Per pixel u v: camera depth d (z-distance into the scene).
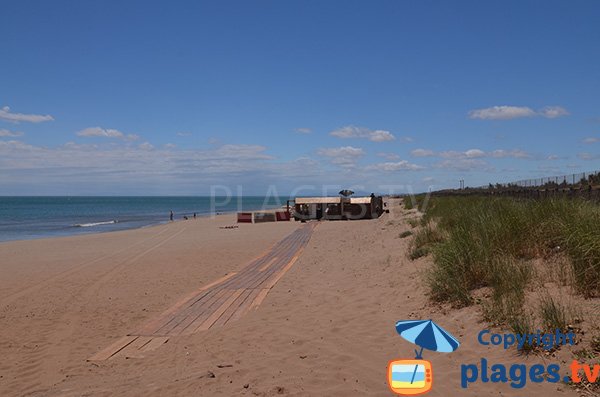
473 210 12.02
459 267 7.38
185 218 51.19
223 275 13.52
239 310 8.99
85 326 8.86
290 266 14.03
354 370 5.16
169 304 10.34
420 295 7.69
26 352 7.43
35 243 25.36
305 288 10.28
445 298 7.08
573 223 7.18
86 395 5.14
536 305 5.73
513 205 10.23
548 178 25.36
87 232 37.28
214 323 8.23
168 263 16.44
